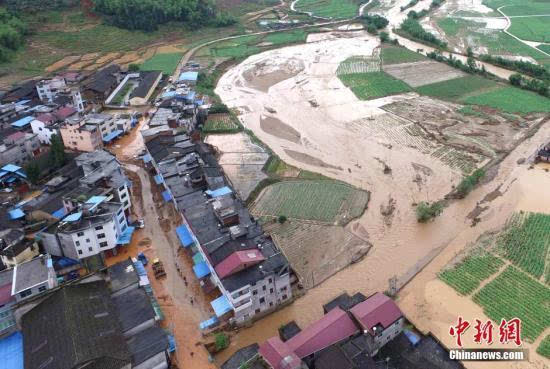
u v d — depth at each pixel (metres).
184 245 85.94
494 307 73.12
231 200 88.69
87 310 67.19
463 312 72.69
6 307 68.94
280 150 127.31
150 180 113.88
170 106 142.75
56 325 64.38
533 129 130.75
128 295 72.62
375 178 111.00
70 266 82.69
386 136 131.25
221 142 132.75
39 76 192.62
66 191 98.69
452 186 106.19
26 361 60.75
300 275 82.25
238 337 70.00
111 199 91.69
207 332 70.50
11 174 112.69
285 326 69.12
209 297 77.12
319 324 64.62
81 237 82.19
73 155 120.06
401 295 76.69
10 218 92.56
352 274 82.00
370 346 62.66
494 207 98.31
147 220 98.19
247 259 70.69
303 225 95.44
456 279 79.19
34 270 74.81
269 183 110.75
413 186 107.00
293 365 55.88
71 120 127.06
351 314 65.62
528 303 73.44
